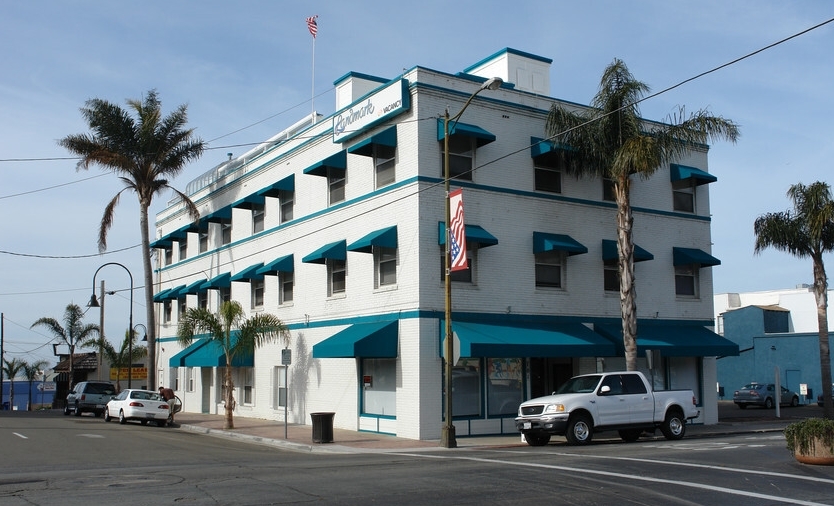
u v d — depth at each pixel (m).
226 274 35.34
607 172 26.09
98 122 35.50
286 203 31.16
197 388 39.06
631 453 17.45
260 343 29.23
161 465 16.03
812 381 52.72
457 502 10.82
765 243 31.77
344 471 14.37
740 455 16.72
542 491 11.75
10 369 70.06
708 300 29.58
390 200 24.47
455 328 22.45
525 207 25.36
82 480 13.23
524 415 20.84
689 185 30.09
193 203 38.22
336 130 27.34
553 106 25.36
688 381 28.98
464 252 20.41
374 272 25.00
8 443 21.20
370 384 25.09
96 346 51.53
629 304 24.33
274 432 25.56
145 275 35.81
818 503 10.73
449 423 20.67
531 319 24.91
